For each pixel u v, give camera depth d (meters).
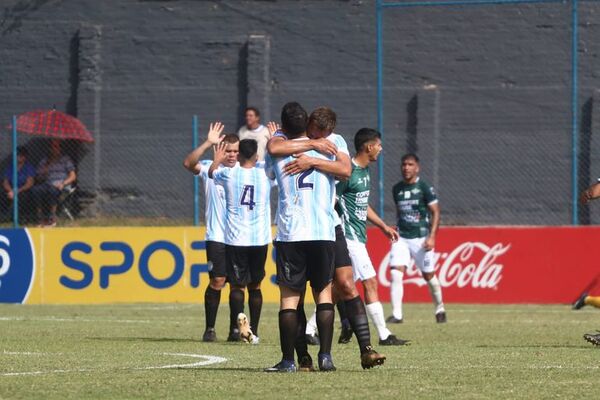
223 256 44.50
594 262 68.31
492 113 92.25
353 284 31.11
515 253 68.88
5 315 59.69
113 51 95.50
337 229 31.31
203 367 33.28
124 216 90.38
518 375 30.89
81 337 45.84
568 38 91.88
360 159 42.22
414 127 92.75
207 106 95.12
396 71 93.38
